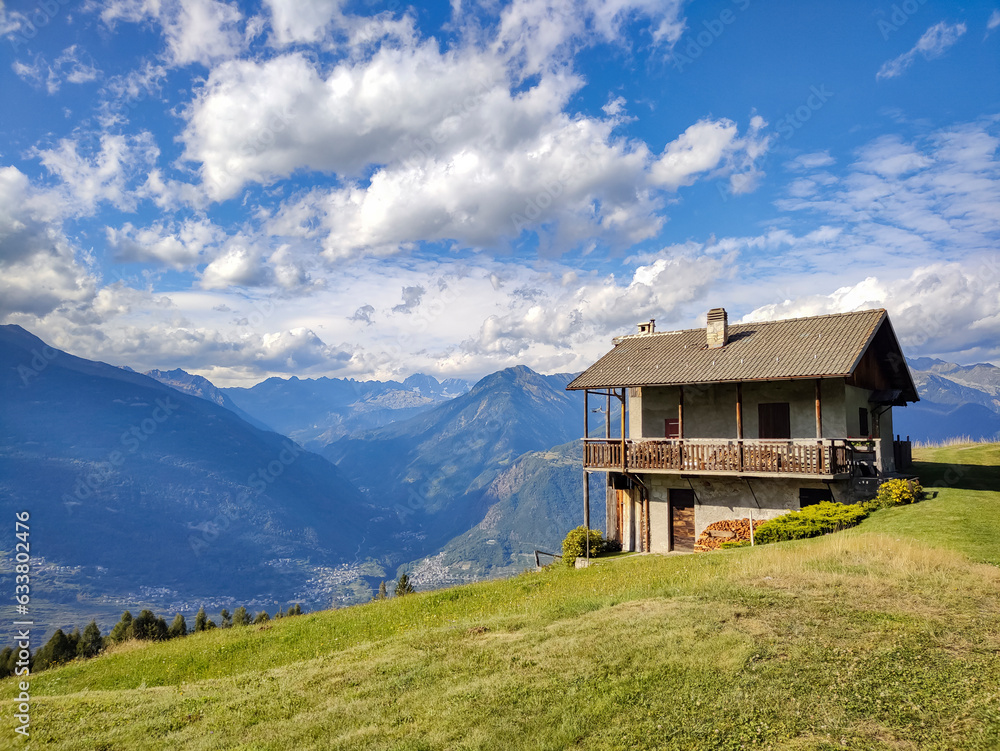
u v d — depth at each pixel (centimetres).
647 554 2555
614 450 2666
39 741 941
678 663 880
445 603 1883
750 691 780
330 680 1064
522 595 1788
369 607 2127
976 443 4284
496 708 823
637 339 3053
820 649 884
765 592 1182
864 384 2588
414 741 764
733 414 2556
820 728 689
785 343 2459
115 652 2155
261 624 2255
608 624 1105
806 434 2377
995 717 679
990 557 1362
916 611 1015
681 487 2647
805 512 2125
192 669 1620
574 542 2747
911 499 2088
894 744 650
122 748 887
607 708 780
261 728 889
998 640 880
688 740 691
